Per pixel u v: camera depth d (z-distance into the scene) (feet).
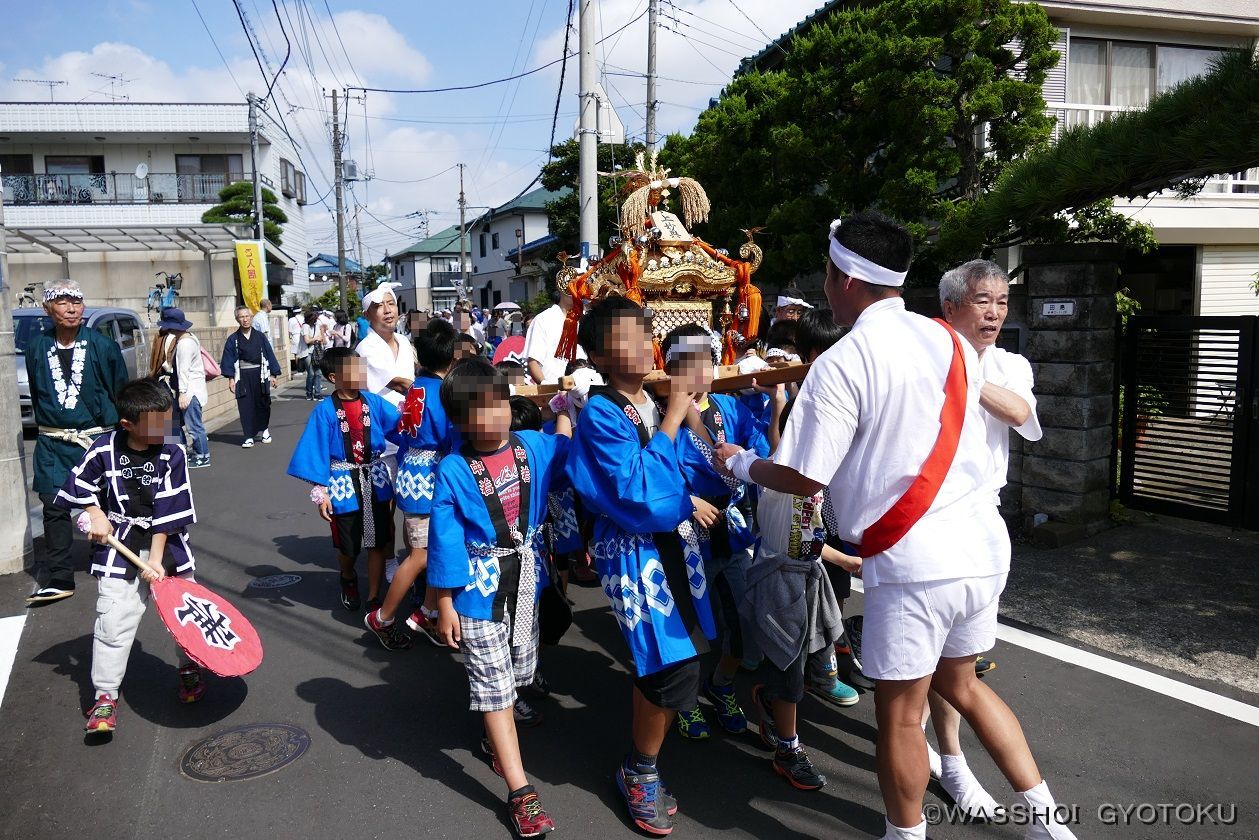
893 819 8.29
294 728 12.25
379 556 16.25
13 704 13.01
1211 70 16.20
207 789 10.66
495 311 80.18
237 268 76.38
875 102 29.96
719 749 11.55
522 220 130.82
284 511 25.55
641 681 9.50
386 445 16.15
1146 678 12.96
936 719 9.96
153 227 65.46
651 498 9.05
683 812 10.09
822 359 8.00
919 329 8.03
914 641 7.85
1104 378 19.47
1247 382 19.36
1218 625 14.79
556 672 14.15
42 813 10.16
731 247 40.57
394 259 200.95
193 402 32.27
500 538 9.97
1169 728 11.50
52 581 17.44
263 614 16.92
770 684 10.30
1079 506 19.52
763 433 12.30
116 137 91.35
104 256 75.25
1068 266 19.06
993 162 29.45
